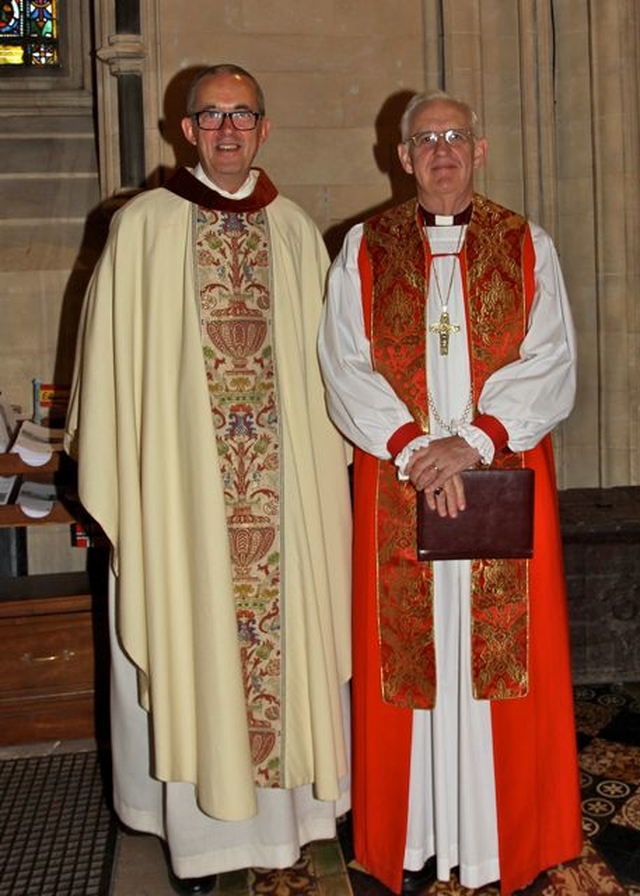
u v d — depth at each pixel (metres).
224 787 2.24
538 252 2.37
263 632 2.36
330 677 2.38
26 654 3.30
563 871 2.49
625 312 4.02
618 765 3.01
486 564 2.30
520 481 2.21
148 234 2.32
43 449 3.28
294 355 2.36
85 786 3.03
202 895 2.45
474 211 2.37
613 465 4.10
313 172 3.97
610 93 3.93
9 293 4.15
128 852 2.65
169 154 3.86
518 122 3.99
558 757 2.40
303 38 3.92
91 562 4.01
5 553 3.92
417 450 2.22
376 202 4.02
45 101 4.27
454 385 2.32
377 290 2.37
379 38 3.96
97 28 3.87
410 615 2.34
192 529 2.27
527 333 2.33
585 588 3.59
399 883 2.42
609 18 3.90
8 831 2.76
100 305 2.36
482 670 2.32
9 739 3.31
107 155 3.90
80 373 2.45
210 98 2.22
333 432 2.50
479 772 2.38
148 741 2.50
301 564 2.35
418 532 2.24
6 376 4.16
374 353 2.36
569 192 4.07
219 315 2.31
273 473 2.34
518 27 3.94
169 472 2.30
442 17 3.94
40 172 4.27
